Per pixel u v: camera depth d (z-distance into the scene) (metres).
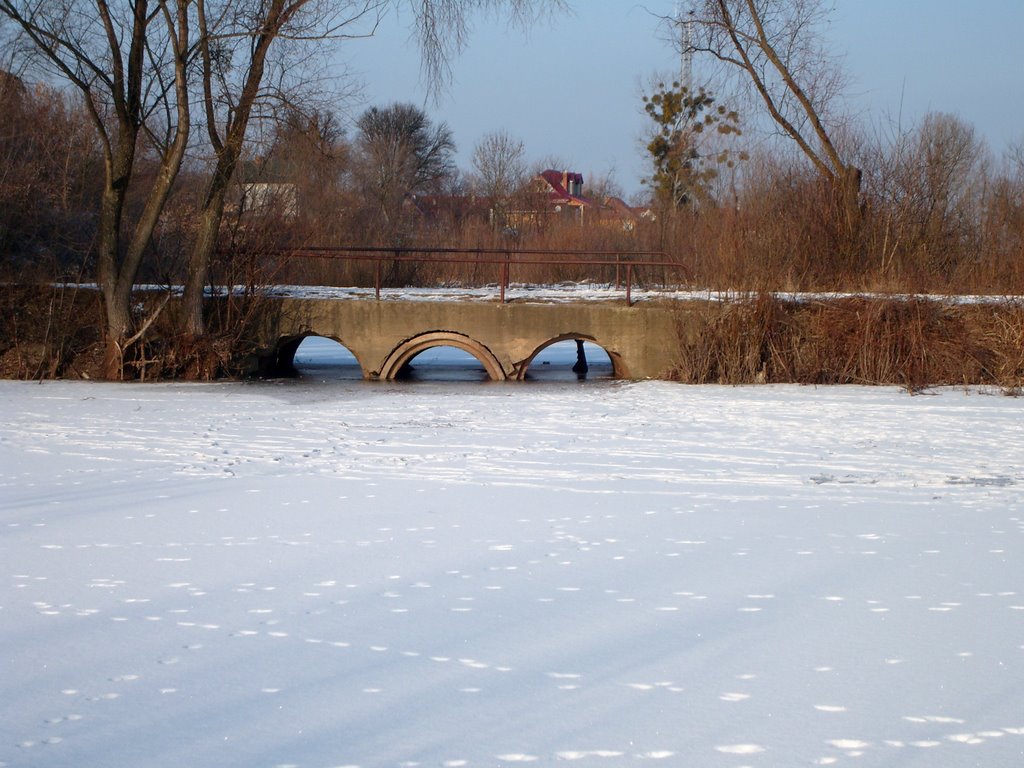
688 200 46.88
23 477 12.48
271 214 26.19
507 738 5.45
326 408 19.12
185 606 7.59
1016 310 22.86
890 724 5.61
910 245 28.14
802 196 28.59
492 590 8.00
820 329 23.52
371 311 25.05
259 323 25.38
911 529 10.02
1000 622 7.24
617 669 6.39
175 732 5.52
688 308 24.09
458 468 13.21
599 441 15.34
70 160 29.33
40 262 25.61
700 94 47.72
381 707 5.84
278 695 6.00
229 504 11.05
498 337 24.88
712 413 18.48
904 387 22.36
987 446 14.95
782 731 5.53
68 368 24.25
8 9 21.53
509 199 61.84
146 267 27.02
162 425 16.75
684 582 8.23
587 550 9.23
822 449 14.69
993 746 5.35
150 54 23.38
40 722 5.64
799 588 8.05
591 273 36.25
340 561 8.82
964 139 30.67
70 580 8.23
